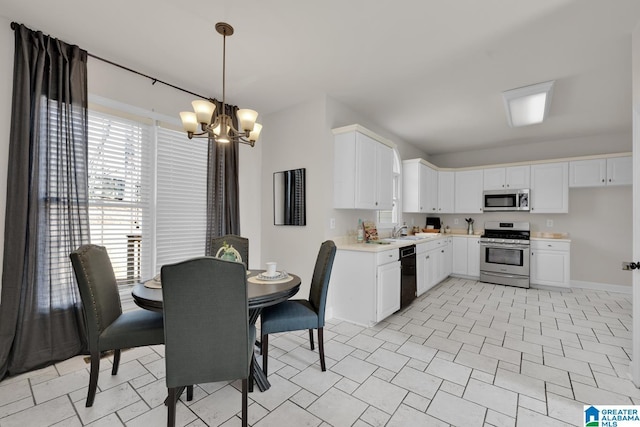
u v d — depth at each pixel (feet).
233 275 4.75
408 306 12.26
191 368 4.80
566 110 11.89
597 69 8.69
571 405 5.89
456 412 5.68
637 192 6.46
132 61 8.53
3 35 6.77
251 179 12.50
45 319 7.17
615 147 14.85
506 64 8.53
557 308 11.98
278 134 12.25
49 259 7.20
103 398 6.06
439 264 15.71
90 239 7.88
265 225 12.64
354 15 6.56
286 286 6.58
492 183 17.02
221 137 6.93
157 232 9.64
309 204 11.12
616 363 7.54
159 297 5.64
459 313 11.39
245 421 4.98
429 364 7.48
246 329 4.94
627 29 6.81
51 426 5.25
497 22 6.72
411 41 7.51
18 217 6.79
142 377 6.85
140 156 9.26
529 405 5.89
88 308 5.75
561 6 6.14
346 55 8.19
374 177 11.57
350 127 10.64
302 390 6.36
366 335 9.31
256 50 7.97
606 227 15.02
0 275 6.81
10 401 5.93
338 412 5.66
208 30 7.15
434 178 17.93
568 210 15.24
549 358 7.80
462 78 9.41
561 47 7.61
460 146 17.84
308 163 11.18
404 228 16.25
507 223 16.84
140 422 5.36
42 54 7.15
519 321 10.52
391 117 12.95
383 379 6.80
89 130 8.20
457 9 6.31
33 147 6.99
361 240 12.09
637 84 6.55
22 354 6.87
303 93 10.63
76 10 6.46
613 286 14.79
